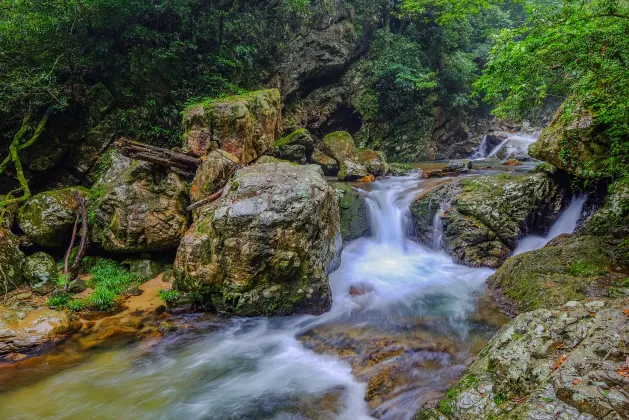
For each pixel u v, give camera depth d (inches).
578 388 112.7
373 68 676.1
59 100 371.6
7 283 280.4
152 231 317.4
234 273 255.1
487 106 842.2
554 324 151.3
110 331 246.4
